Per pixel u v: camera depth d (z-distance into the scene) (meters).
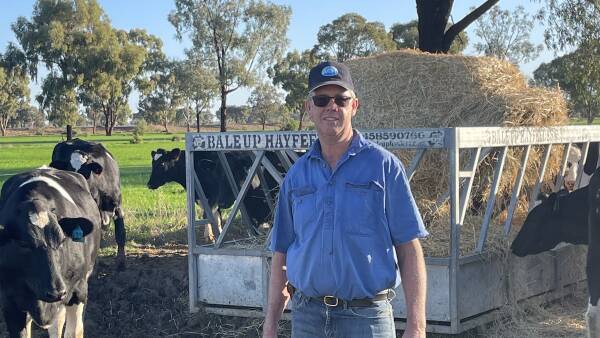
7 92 118.88
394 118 8.56
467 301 6.95
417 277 3.48
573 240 7.42
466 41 47.44
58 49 71.56
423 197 8.06
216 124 137.75
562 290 8.23
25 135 120.38
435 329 6.85
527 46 48.56
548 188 8.88
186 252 11.02
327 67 3.55
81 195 7.61
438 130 6.65
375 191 3.50
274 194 11.31
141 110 120.81
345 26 74.00
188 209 8.15
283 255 3.85
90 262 7.36
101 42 73.50
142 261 10.41
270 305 3.86
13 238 6.04
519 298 7.57
